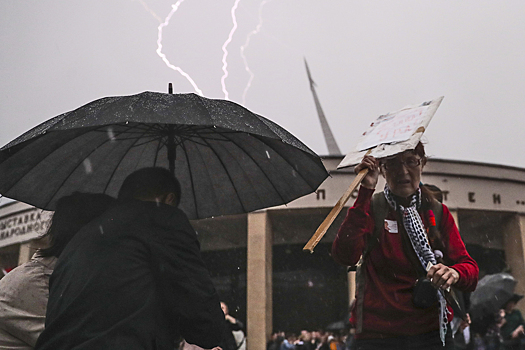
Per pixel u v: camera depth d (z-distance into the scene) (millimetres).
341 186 18969
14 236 21328
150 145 3488
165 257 2404
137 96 2723
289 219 20438
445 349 3080
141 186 2783
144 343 2197
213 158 3520
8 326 2719
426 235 3219
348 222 3199
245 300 22234
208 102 2811
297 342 17234
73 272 2336
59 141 3041
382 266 3225
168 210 2594
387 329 3113
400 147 3094
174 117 2508
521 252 19703
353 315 3312
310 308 21859
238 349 8289
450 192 19500
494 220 20797
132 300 2279
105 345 2131
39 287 2809
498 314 7383
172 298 2379
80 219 2908
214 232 22141
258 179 3506
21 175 3094
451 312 3176
